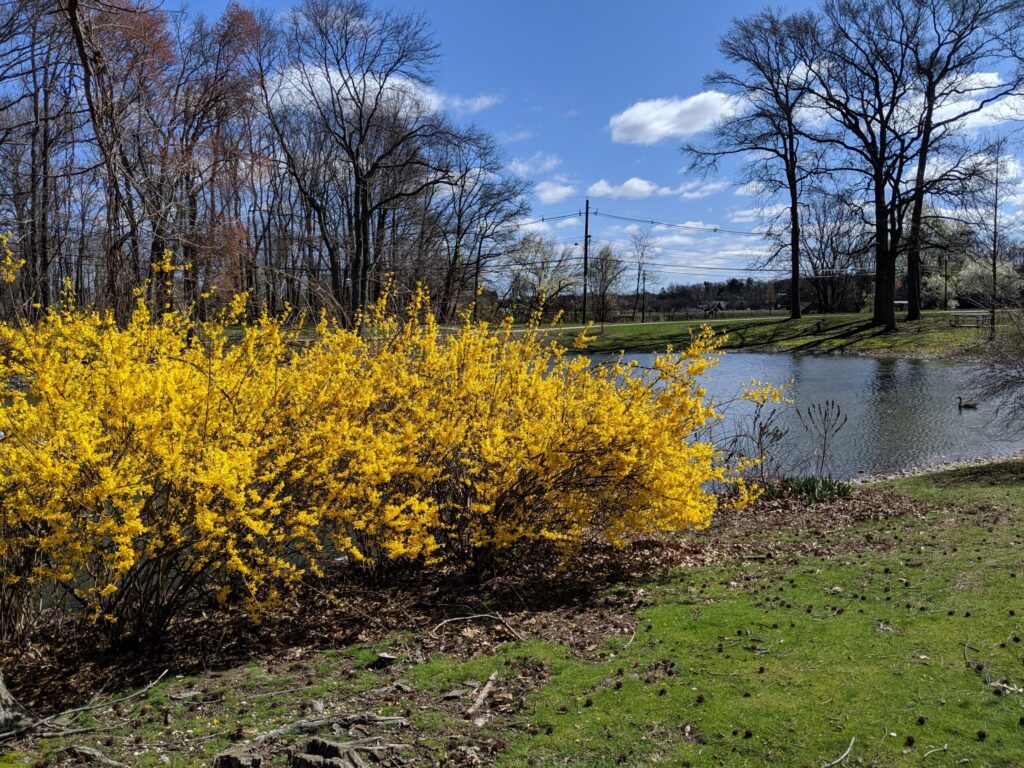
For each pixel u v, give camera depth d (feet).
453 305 33.99
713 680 13.16
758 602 17.53
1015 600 16.28
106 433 15.76
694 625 16.07
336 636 17.24
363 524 17.46
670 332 143.64
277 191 87.61
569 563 22.03
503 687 13.46
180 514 16.15
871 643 14.44
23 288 26.09
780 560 22.08
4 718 12.60
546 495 20.18
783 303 261.44
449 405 20.61
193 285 27.96
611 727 11.69
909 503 30.96
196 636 17.79
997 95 103.86
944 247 111.65
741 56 126.00
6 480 14.16
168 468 15.17
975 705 11.77
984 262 114.11
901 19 110.93
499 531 19.44
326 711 12.81
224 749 11.30
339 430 17.01
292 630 17.97
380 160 91.50
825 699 12.23
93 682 15.48
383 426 20.34
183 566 16.81
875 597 17.37
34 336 16.33
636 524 20.62
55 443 14.34
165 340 17.80
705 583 19.79
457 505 20.02
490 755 11.02
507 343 22.48
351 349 18.19
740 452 37.06
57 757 11.38
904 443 50.16
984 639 14.26
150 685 14.47
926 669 13.12
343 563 22.98
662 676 13.51
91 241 29.86
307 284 26.78
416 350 22.65
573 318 163.32
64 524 14.44
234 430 16.56
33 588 17.42
